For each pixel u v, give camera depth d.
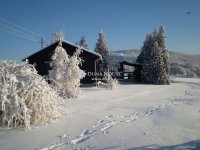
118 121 10.95
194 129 9.28
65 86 18.61
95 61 29.75
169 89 28.41
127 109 14.03
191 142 7.69
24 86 10.03
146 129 9.36
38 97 10.20
